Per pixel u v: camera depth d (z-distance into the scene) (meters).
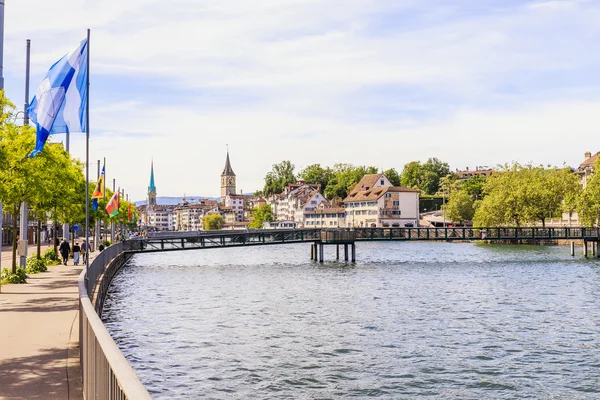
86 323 10.34
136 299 40.38
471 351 24.92
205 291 44.94
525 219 104.06
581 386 20.17
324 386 19.94
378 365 22.59
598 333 28.69
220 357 23.67
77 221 54.06
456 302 38.97
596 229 79.44
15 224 33.06
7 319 19.52
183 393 19.09
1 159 25.27
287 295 42.53
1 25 27.55
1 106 26.69
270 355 24.06
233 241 69.25
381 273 59.88
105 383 7.29
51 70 18.14
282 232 72.94
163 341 26.66
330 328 29.73
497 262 73.38
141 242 69.75
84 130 18.44
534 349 25.34
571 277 54.84
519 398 18.97
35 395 10.95
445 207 150.75
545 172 109.44
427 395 19.12
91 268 26.77
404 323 31.16
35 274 38.38
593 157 144.12
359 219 179.12
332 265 71.19
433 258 83.31
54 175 37.22
